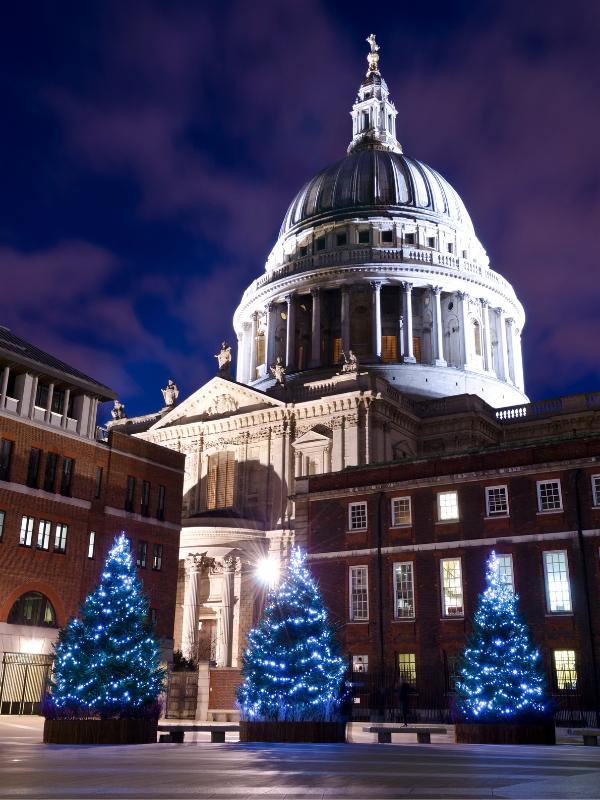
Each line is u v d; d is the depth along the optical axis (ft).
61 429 158.61
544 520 134.82
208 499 251.80
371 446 229.45
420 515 147.13
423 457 151.53
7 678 137.49
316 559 155.74
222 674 151.94
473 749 77.30
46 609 149.07
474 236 351.46
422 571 143.84
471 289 316.40
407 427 251.80
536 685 94.32
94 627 87.40
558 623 128.77
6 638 139.23
